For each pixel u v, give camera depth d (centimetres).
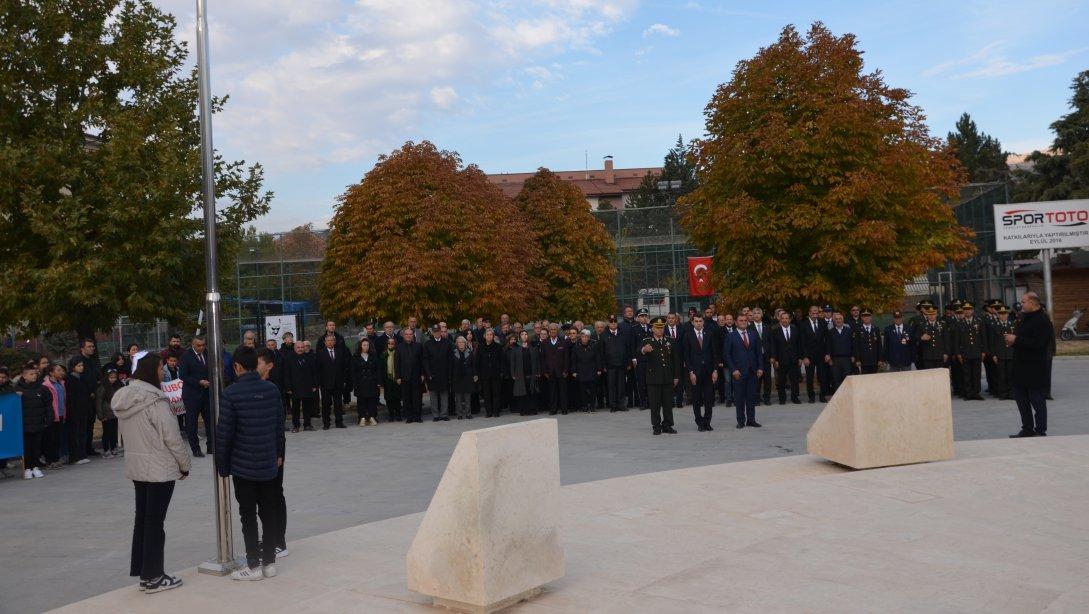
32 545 851
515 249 3297
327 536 767
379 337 1952
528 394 1905
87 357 1566
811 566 585
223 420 636
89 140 1975
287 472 1230
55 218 1747
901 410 939
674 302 4334
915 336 1853
